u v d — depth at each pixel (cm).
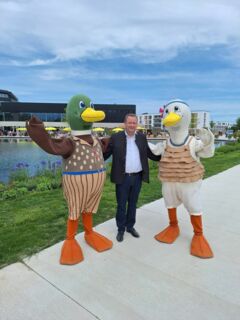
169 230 398
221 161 1278
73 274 310
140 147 383
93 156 329
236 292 281
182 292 280
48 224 452
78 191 329
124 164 376
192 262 337
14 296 273
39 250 362
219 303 265
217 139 4366
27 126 276
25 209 538
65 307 259
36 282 295
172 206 385
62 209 530
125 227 420
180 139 357
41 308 257
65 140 316
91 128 345
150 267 325
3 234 412
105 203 566
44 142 284
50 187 738
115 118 6109
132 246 377
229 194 653
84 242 386
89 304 263
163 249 368
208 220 478
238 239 402
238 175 895
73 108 325
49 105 6038
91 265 329
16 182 796
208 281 299
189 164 349
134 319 245
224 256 352
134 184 388
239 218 488
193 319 246
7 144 3069
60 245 376
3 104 5912
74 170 321
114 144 377
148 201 592
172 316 249
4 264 328
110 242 377
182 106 349
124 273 313
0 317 246
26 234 411
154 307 259
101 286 289
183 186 353
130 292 280
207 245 357
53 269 319
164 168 364
